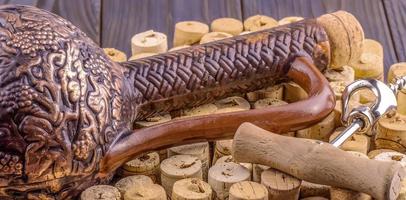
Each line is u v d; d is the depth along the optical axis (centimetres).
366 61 62
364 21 75
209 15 76
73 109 48
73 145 48
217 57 56
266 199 48
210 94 57
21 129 47
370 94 58
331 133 55
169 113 57
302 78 57
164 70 55
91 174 49
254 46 57
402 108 58
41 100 47
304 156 48
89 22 75
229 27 67
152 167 52
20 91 47
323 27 58
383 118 55
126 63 55
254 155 49
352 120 51
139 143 50
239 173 51
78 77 49
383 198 46
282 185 48
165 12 76
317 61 58
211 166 54
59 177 48
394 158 52
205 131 51
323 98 53
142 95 55
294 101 59
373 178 46
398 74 61
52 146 48
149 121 56
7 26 49
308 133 55
